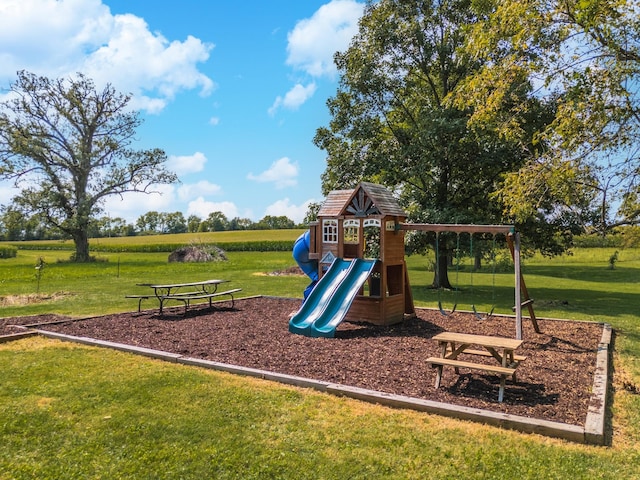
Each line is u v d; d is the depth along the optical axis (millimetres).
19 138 36969
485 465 3783
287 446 4125
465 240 18172
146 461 3879
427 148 17391
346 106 19844
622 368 6977
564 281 24750
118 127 41281
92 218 39219
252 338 8547
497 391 5621
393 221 10414
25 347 7914
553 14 9453
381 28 18594
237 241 61562
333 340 8383
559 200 12320
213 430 4449
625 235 13812
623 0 8508
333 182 20047
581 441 4250
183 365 6777
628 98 9305
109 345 7848
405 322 10625
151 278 22688
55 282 20562
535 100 12695
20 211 38688
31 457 3980
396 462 3850
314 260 12148
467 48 11586
